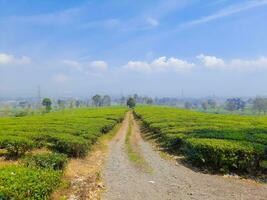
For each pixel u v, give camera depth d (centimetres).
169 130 3042
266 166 1723
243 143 1814
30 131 2662
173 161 2114
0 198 790
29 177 941
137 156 2347
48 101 11975
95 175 1662
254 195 1337
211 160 1791
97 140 3186
